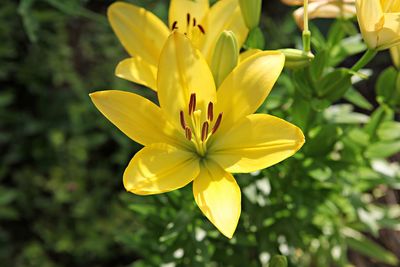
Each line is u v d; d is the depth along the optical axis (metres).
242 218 0.69
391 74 0.63
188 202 0.64
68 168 1.28
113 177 1.29
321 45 0.68
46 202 1.27
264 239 0.69
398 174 0.70
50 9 1.15
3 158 1.30
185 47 0.52
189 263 0.66
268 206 0.68
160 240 0.65
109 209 1.25
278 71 0.51
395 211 0.87
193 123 0.52
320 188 0.69
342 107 0.72
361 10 0.51
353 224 0.77
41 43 1.30
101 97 0.51
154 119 0.53
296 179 0.67
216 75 0.53
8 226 1.28
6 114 1.30
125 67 0.57
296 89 0.61
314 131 0.64
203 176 0.52
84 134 1.28
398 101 0.64
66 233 1.24
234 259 0.70
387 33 0.52
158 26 0.59
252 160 0.51
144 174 0.50
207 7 0.60
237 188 0.50
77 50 1.39
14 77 1.35
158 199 0.67
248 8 0.57
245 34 0.58
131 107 0.52
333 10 0.61
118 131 1.23
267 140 0.51
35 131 1.30
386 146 0.68
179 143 0.53
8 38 1.26
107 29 1.33
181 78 0.52
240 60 0.56
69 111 1.27
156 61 0.59
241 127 0.52
